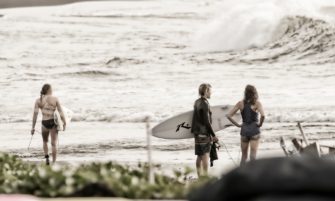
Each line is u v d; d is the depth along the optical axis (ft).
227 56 622.54
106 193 44.34
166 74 508.12
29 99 374.43
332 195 17.93
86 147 179.63
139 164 65.51
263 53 623.77
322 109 279.69
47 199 43.21
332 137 188.03
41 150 171.32
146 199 45.96
